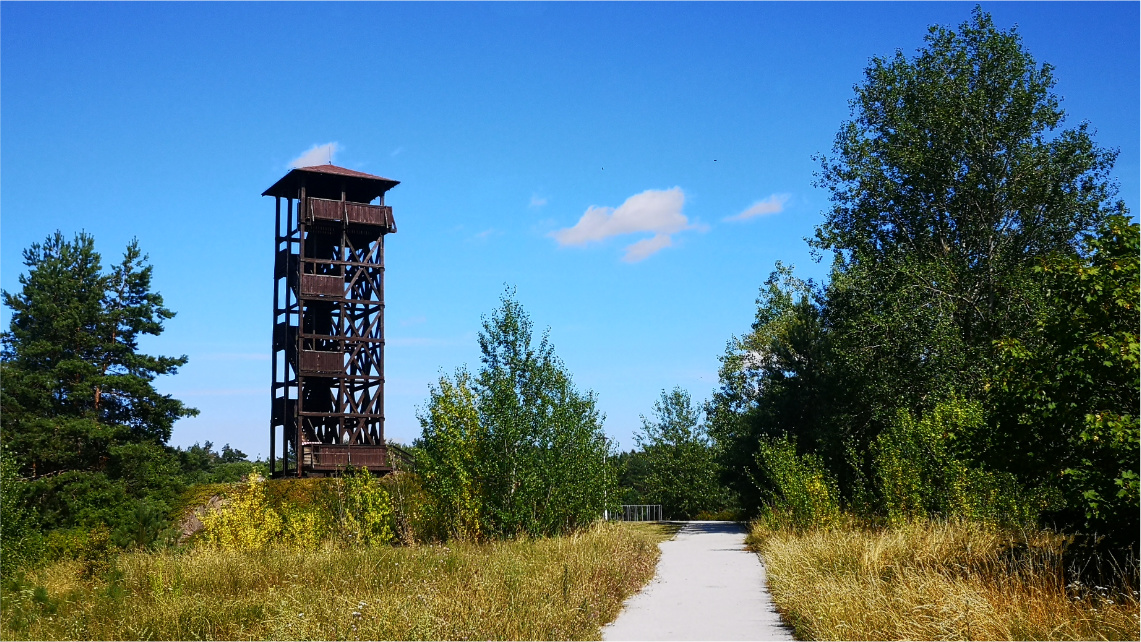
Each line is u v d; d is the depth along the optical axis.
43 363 40.06
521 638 10.30
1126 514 10.57
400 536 21.70
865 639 9.55
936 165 31.55
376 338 49.38
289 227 50.59
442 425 21.91
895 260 30.73
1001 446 12.02
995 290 29.39
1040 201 31.03
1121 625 9.07
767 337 40.72
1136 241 11.09
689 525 41.25
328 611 11.15
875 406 29.11
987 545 13.84
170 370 42.75
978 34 32.97
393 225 50.34
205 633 11.30
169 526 26.14
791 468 23.75
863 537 16.03
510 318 22.92
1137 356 10.45
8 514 22.52
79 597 14.33
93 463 39.22
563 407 22.83
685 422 58.12
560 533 21.50
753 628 11.50
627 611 12.94
